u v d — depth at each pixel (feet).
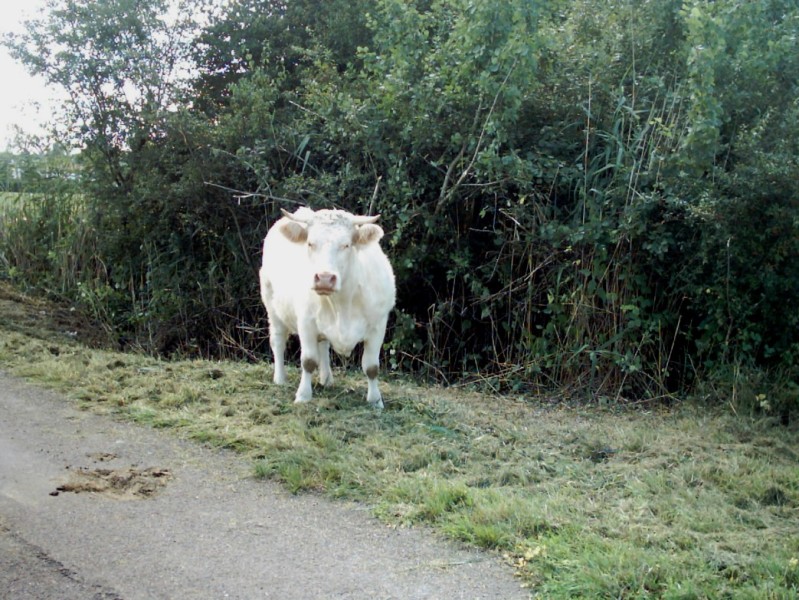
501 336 35.24
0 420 26.21
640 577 18.81
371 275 27.27
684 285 31.99
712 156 31.58
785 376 30.55
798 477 23.53
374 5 48.37
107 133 43.11
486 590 18.78
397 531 20.71
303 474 23.02
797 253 30.07
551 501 21.61
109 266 44.62
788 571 18.93
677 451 25.26
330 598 18.48
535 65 32.83
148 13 43.80
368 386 28.50
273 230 30.48
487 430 26.53
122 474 22.91
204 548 19.94
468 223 36.04
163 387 29.07
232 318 40.06
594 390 31.81
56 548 19.74
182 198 40.91
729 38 31.78
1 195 48.32
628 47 35.12
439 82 35.73
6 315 40.29
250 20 49.88
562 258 33.22
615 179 32.68
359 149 37.65
